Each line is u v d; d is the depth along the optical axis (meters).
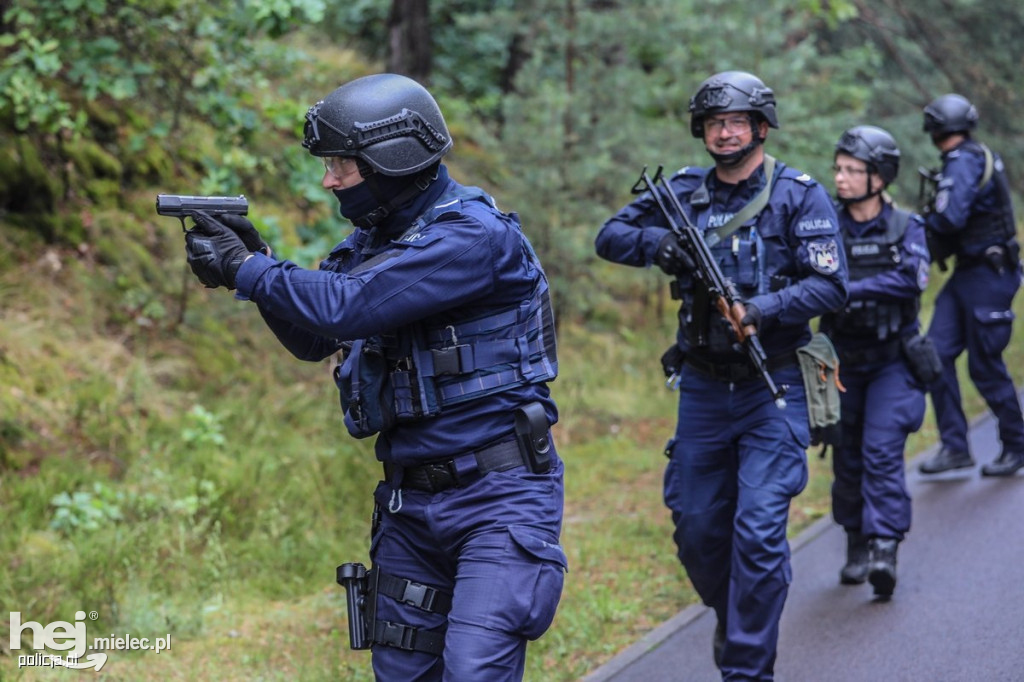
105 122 9.00
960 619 5.13
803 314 4.30
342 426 7.72
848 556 5.89
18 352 7.12
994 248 7.46
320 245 7.41
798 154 10.82
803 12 11.73
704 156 10.34
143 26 7.58
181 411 7.48
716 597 4.62
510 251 3.03
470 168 11.07
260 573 5.96
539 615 3.00
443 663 3.08
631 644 5.22
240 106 8.67
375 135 2.97
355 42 14.17
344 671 4.85
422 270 2.91
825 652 4.91
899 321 5.69
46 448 6.62
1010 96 15.57
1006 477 7.64
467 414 3.07
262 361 8.49
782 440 4.32
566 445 8.77
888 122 14.94
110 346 7.70
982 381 7.64
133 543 5.78
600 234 4.75
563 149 9.94
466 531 3.06
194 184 9.32
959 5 15.09
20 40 7.42
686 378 4.54
